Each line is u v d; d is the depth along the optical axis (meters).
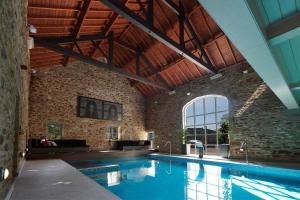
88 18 6.87
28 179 3.41
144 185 4.90
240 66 8.66
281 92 5.00
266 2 2.24
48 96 9.92
